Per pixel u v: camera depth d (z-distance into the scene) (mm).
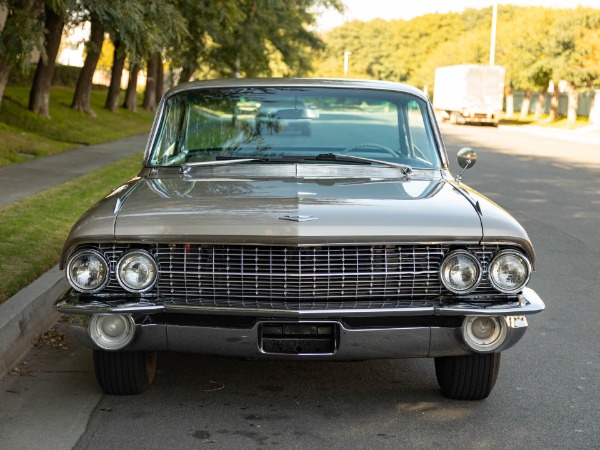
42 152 18438
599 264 9242
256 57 38969
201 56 37688
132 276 4281
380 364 5617
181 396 4914
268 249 4270
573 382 5324
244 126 5602
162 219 4316
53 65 25062
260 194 4684
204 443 4230
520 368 5609
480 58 74000
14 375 5250
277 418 4594
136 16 14547
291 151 5496
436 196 4762
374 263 4297
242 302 4270
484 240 4316
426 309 4246
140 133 28688
